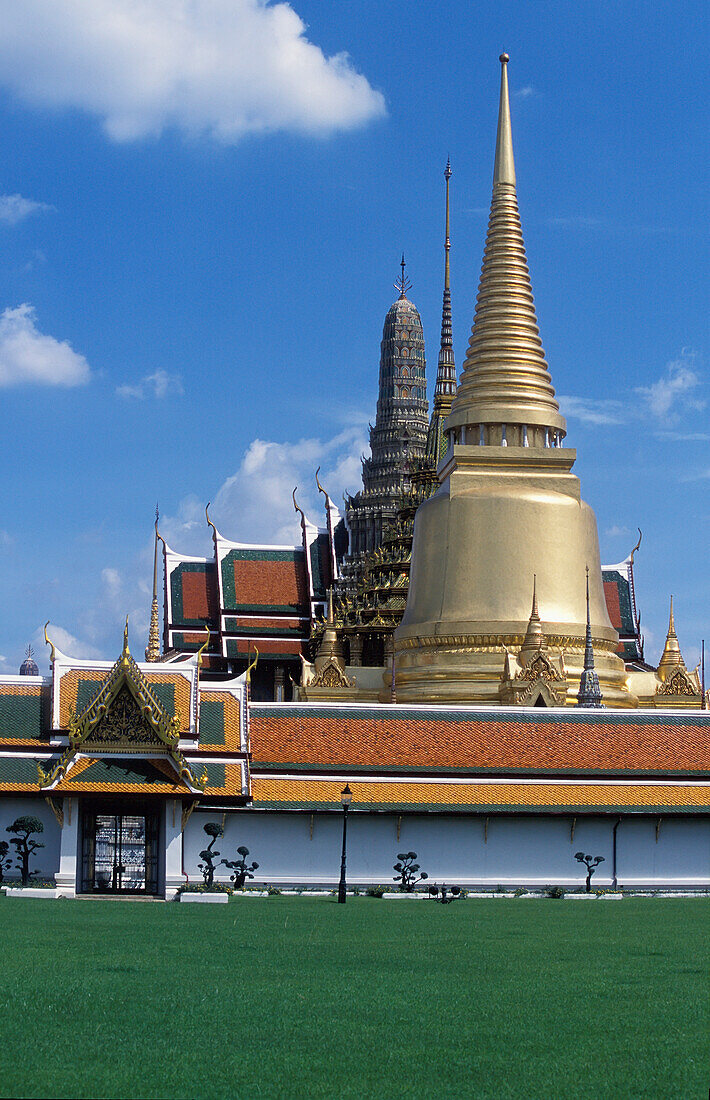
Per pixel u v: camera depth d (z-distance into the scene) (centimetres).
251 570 13488
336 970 3712
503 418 10181
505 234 10600
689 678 10356
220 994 3297
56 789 6091
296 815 6994
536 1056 2700
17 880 6456
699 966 3884
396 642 10131
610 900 6656
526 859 7206
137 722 6288
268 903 5931
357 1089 2439
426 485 12838
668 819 7344
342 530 13975
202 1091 2408
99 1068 2555
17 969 3628
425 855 7112
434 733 7556
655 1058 2689
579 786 7381
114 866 6225
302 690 10300
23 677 6756
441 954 4088
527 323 10494
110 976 3531
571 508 10056
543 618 9706
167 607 13375
